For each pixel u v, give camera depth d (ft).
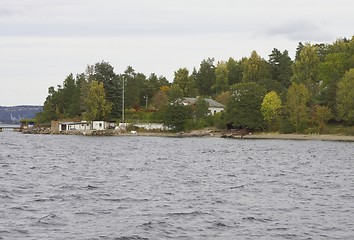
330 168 216.74
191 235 92.63
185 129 604.08
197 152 322.75
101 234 92.53
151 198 130.72
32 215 107.86
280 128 550.36
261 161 254.88
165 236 91.71
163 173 193.77
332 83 550.77
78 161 250.37
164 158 271.69
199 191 144.46
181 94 633.20
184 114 605.73
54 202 123.65
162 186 154.61
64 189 146.00
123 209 115.24
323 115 525.34
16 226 97.86
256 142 462.19
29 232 93.76
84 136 597.93
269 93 562.25
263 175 188.85
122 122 636.89
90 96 641.81
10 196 131.64
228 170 207.82
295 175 189.06
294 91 543.80
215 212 112.37
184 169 210.79
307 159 266.57
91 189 146.30
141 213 110.93
